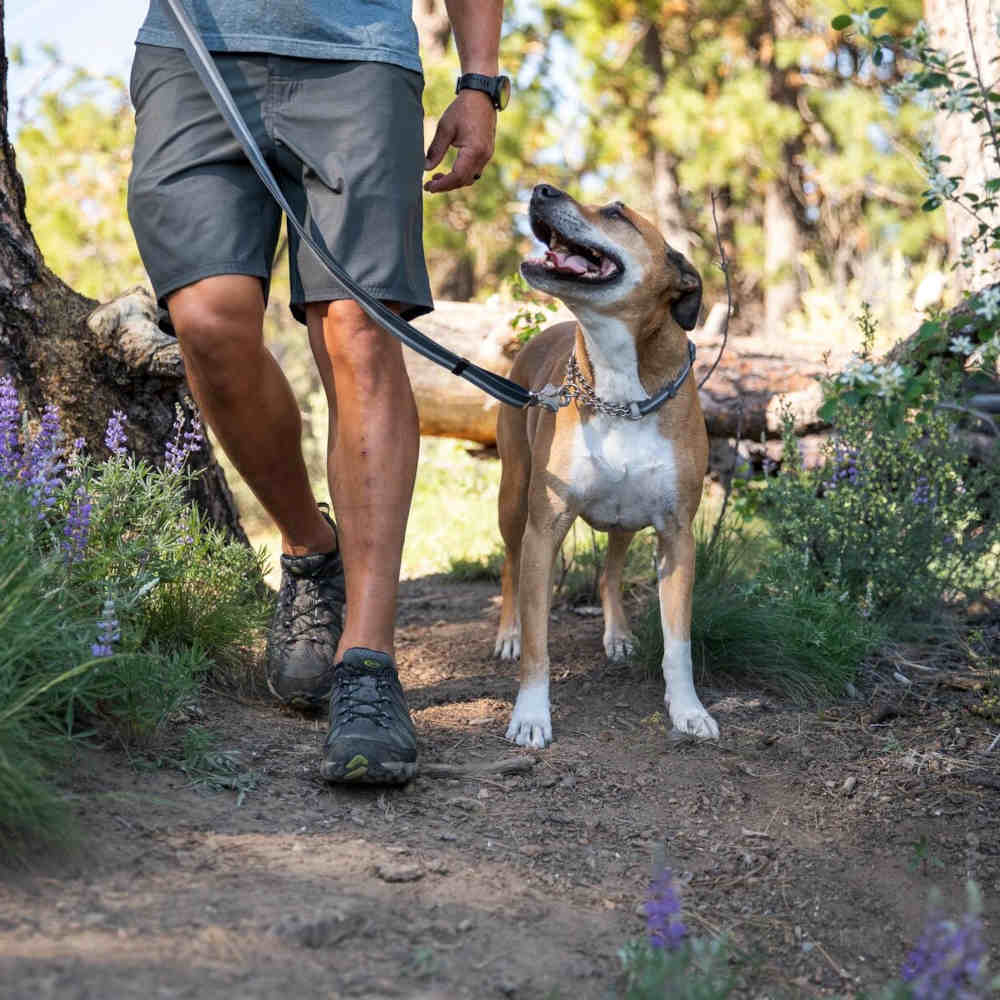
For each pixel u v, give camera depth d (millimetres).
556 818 2654
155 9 2764
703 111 13656
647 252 3178
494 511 6695
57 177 12125
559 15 14484
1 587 2279
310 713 3145
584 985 1950
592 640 4188
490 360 6598
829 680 3582
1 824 2033
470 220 14492
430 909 2113
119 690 2551
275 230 2850
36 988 1597
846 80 14969
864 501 4254
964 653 3957
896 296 10086
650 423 3268
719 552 4328
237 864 2166
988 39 5316
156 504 3150
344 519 2779
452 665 3883
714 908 2369
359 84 2695
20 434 3078
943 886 2541
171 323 2855
